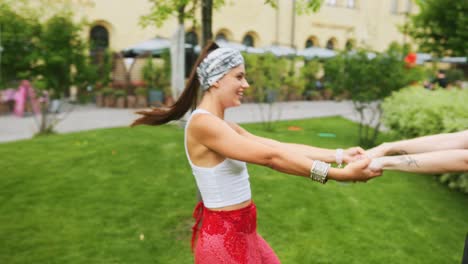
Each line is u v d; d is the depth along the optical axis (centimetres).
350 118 1335
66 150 693
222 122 178
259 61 1096
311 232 420
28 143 746
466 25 1138
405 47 931
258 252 196
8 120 1152
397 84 883
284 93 1212
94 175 568
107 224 422
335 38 2517
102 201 480
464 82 2127
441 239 422
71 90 1309
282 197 507
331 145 862
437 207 516
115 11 1784
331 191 539
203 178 187
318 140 912
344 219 456
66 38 915
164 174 575
